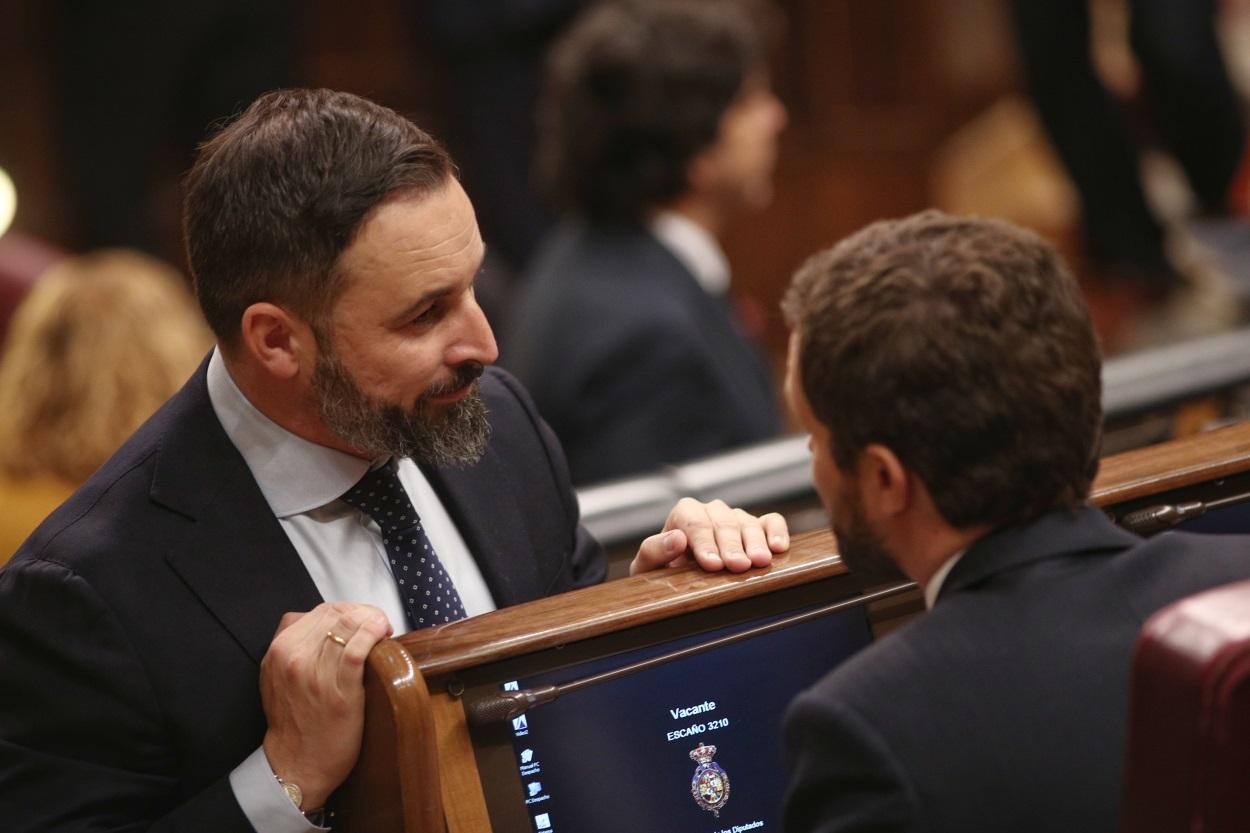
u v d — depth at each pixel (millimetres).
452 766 5148
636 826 5348
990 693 4461
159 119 21172
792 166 25703
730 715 5555
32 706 5449
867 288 4680
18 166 22734
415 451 5746
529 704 5203
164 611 5543
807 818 4504
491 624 5355
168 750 5539
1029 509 4742
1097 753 4406
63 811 5375
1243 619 3689
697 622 5539
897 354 4598
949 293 4605
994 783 4348
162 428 5898
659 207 12164
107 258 9906
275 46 21219
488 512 6332
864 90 25797
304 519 5934
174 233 22266
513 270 23000
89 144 21125
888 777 4324
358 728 5230
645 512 7887
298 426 5859
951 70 25641
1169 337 17219
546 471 6617
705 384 11531
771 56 25453
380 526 6004
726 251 25531
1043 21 17578
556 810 5266
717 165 12117
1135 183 18047
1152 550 4785
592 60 11961
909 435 4625
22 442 9180
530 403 6766
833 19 25406
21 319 9828
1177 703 3727
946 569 4844
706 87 11859
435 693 5176
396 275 5496
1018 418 4578
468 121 22750
